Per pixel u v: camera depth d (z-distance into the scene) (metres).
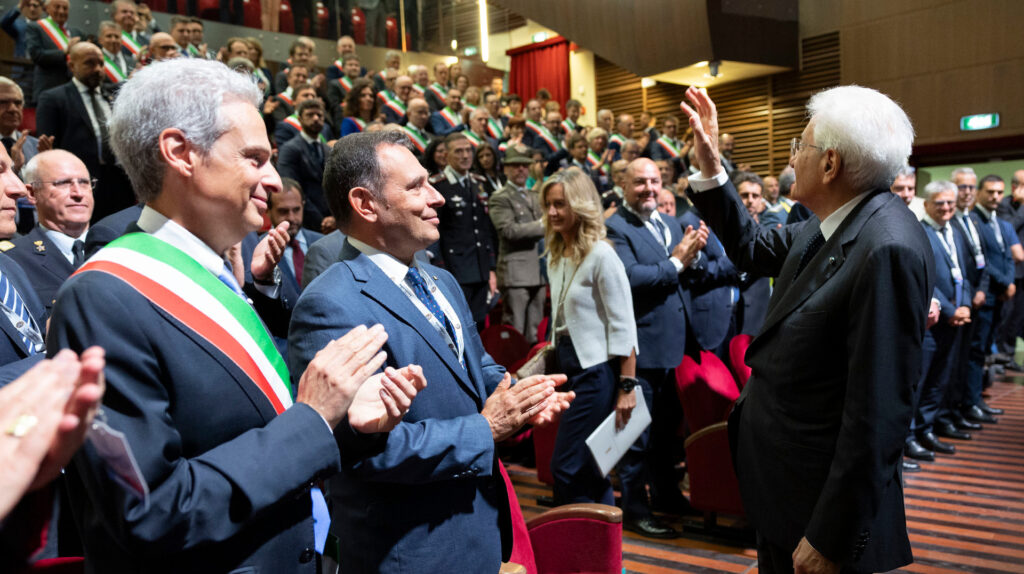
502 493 1.55
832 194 1.66
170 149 1.06
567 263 2.97
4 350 1.72
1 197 2.01
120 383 0.93
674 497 3.62
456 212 5.20
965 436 4.90
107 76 5.80
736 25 9.16
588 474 2.84
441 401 1.46
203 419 1.02
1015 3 8.08
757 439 1.69
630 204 3.52
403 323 1.45
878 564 1.53
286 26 9.39
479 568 1.45
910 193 4.27
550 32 12.67
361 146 1.51
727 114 10.51
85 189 2.65
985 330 5.33
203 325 1.04
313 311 1.39
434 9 11.02
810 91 9.66
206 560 1.01
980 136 8.38
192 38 7.20
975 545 3.17
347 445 1.25
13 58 6.39
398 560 1.38
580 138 7.82
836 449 1.48
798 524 1.58
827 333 1.54
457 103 8.18
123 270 1.00
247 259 2.40
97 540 0.99
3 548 0.68
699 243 3.32
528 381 1.49
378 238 1.52
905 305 1.44
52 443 0.66
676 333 3.35
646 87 11.55
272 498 0.98
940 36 8.62
